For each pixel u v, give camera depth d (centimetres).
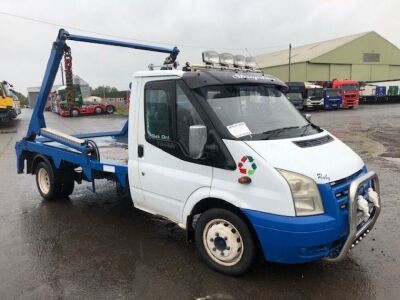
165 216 496
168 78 463
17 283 427
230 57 542
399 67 7231
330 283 413
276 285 411
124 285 419
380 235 535
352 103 3922
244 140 408
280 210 378
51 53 689
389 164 1007
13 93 2994
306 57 6688
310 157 399
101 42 692
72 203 715
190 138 407
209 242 443
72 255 494
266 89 509
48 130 708
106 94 4459
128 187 556
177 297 394
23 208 695
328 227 370
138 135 508
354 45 6700
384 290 398
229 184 411
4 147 1526
